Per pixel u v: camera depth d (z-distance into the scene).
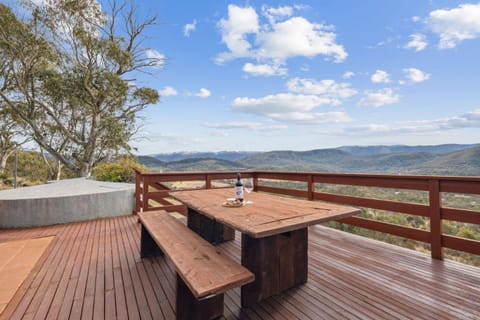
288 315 1.51
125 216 4.53
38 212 3.85
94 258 2.48
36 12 9.16
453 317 1.44
